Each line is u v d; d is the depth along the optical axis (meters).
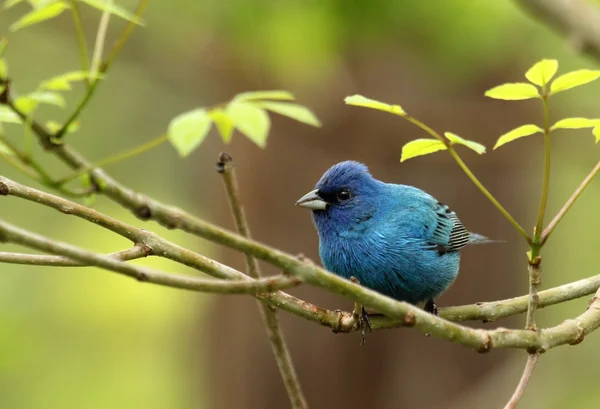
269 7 12.20
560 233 18.92
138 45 14.47
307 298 13.73
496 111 13.58
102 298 19.12
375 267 8.90
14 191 5.47
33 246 4.30
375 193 9.10
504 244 13.85
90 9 14.01
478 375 13.76
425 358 13.77
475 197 13.73
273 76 13.88
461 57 12.78
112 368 19.08
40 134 4.34
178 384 18.89
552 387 14.43
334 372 13.85
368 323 7.25
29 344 16.73
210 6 12.70
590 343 14.73
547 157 5.51
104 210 18.59
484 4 12.09
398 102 13.66
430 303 9.30
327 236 9.14
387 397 13.80
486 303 7.25
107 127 18.47
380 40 12.63
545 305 7.02
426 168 13.70
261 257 4.60
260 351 14.45
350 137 13.73
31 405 17.78
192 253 5.84
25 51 17.09
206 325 15.30
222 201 14.95
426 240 8.99
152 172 18.83
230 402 14.62
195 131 3.95
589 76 5.16
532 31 12.78
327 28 12.26
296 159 14.05
